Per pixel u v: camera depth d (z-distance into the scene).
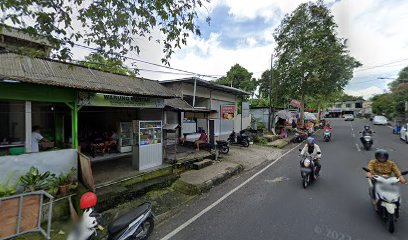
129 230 3.55
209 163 9.04
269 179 7.23
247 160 10.37
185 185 6.53
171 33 4.39
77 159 5.80
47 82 4.89
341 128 28.25
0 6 3.04
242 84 28.44
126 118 10.50
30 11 3.27
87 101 6.23
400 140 16.86
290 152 12.81
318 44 18.77
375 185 4.25
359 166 8.66
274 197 5.53
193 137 12.84
